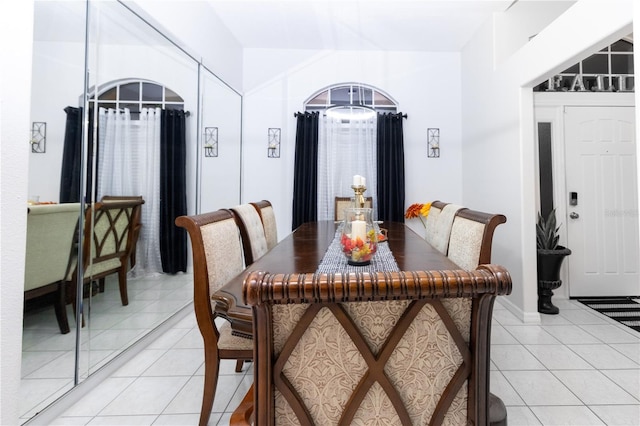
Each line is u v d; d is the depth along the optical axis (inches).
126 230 80.7
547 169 116.1
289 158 149.3
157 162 91.7
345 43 142.0
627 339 83.0
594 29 67.0
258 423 18.7
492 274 18.0
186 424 52.8
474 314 19.3
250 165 148.7
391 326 19.4
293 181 147.6
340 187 146.6
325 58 148.5
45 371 59.4
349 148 146.9
